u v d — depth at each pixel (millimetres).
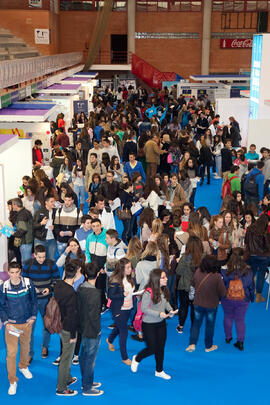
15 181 11680
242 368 6723
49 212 8523
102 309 8133
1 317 5922
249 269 7031
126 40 40750
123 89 33812
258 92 18734
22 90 16016
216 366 6754
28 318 6074
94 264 5785
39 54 33875
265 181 12609
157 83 38344
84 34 39969
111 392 6133
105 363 6797
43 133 14172
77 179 11742
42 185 10125
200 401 5980
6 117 13203
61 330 5727
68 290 5734
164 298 6113
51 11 35625
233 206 9461
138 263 7066
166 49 40219
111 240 7359
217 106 21172
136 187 10461
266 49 18203
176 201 10312
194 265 7074
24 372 6395
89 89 27953
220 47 40000
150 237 7602
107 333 7570
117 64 38188
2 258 8453
